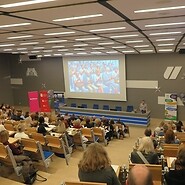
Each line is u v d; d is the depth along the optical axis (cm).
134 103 1416
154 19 391
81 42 741
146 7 303
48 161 581
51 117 1048
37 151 558
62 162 650
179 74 1278
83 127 858
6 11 305
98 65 1480
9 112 1149
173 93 1301
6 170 532
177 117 1302
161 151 488
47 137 632
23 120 905
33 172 511
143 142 372
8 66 1834
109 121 1075
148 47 962
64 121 850
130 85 1409
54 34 550
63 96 1638
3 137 492
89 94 1538
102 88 1488
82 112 1452
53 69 1669
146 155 362
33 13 320
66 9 301
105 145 894
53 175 559
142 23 427
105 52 1231
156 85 1340
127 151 841
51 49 1028
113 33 552
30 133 665
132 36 611
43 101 1384
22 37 597
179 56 1263
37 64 1727
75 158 691
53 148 646
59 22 400
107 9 309
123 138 1024
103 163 225
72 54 1391
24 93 1830
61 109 1527
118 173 334
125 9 312
